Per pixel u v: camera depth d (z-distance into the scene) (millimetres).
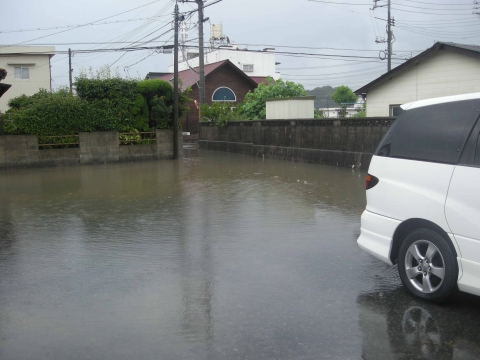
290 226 7941
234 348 3672
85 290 4988
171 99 24281
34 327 4078
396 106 17719
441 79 15969
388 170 4867
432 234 4363
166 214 9117
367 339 3814
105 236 7457
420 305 4492
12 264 6012
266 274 5445
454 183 4211
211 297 4734
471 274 4047
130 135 22672
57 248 6781
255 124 23906
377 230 4910
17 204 10633
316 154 18812
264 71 51406
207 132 30172
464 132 4312
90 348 3682
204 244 6840
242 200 10547
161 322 4152
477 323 4102
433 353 3590
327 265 5773
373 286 5027
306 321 4152
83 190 12648
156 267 5762
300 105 21906
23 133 20281
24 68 38062
